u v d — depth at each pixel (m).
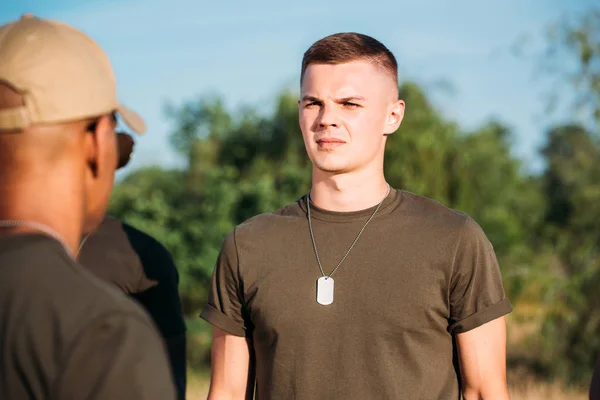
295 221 3.13
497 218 16.72
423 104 17.03
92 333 1.59
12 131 1.70
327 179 3.10
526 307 15.55
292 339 2.97
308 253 3.04
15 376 1.59
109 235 3.24
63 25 1.83
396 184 16.59
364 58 3.09
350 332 2.94
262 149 19.94
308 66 3.12
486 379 2.96
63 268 1.68
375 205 3.08
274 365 2.99
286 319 2.98
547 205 16.59
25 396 1.59
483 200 17.50
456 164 16.89
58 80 1.72
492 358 2.97
